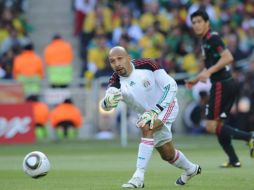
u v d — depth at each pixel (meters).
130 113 67.56
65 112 65.31
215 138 66.44
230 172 34.62
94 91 66.06
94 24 81.44
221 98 38.16
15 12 84.50
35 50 85.62
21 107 63.50
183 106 67.44
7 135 63.38
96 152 54.03
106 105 26.31
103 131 66.75
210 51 38.12
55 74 67.00
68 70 67.19
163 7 83.31
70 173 35.69
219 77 38.19
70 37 86.25
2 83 64.12
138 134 67.88
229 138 37.84
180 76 67.06
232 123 66.44
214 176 32.25
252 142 37.12
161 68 27.06
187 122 67.88
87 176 33.72
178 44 76.75
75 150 56.47
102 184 29.33
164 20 80.81
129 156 49.38
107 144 62.38
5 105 63.38
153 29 78.25
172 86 26.80
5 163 44.62
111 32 80.44
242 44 79.25
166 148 27.33
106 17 81.31
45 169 27.73
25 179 32.44
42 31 86.44
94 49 76.31
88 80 66.50
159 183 29.41
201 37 38.50
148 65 26.98
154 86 27.16
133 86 26.92
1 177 33.81
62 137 66.06
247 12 83.38
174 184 28.50
